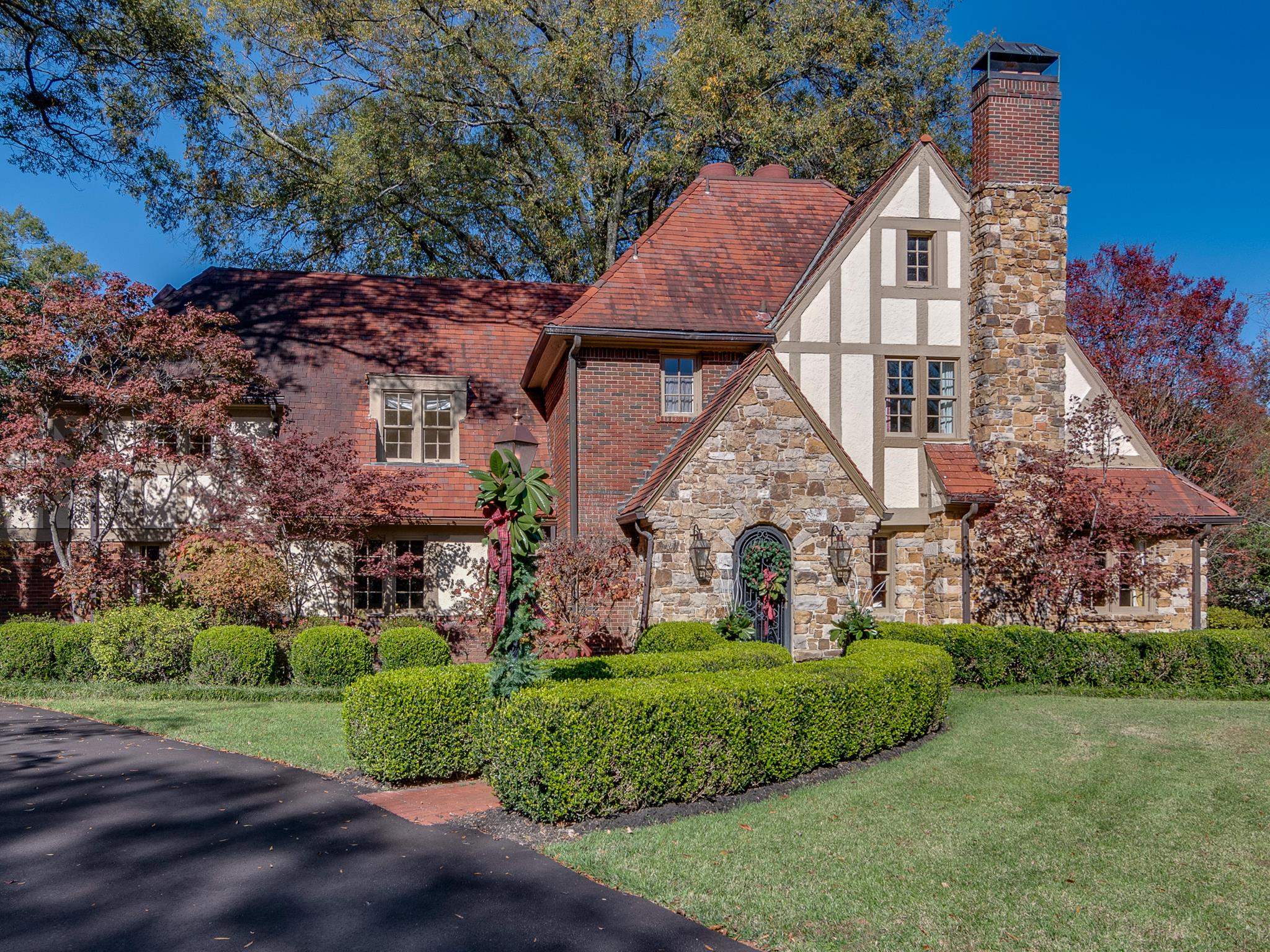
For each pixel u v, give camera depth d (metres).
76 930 5.22
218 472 15.39
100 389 14.95
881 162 28.52
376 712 8.38
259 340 18.64
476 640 16.78
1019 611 15.95
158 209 21.83
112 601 15.48
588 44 24.44
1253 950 5.09
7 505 16.09
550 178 27.66
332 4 23.84
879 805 7.77
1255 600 22.62
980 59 17.17
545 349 16.47
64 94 19.58
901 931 5.30
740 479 14.19
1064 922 5.43
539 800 7.24
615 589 14.24
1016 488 15.86
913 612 16.66
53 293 15.41
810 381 16.55
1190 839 6.88
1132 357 25.56
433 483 17.34
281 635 14.88
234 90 24.50
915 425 16.92
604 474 16.03
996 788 8.23
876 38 27.53
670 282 17.05
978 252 16.84
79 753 9.67
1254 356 25.73
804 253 18.38
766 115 24.91
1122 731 10.63
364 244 28.41
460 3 23.77
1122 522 14.95
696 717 7.88
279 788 8.31
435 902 5.65
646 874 6.11
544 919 5.42
